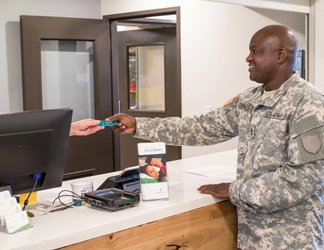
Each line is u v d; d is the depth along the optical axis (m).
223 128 1.98
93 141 4.02
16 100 3.75
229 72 3.79
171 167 2.39
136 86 5.09
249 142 1.76
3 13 3.64
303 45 3.41
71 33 3.82
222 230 1.88
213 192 1.82
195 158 2.68
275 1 2.83
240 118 1.84
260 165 1.68
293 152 1.56
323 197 1.70
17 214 1.40
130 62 5.07
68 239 1.37
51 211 1.62
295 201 1.57
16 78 3.74
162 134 1.98
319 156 1.52
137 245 1.56
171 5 4.02
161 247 1.64
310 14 3.07
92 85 4.11
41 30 3.68
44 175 1.66
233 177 2.13
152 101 5.02
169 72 4.68
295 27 3.44
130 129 1.99
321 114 1.55
